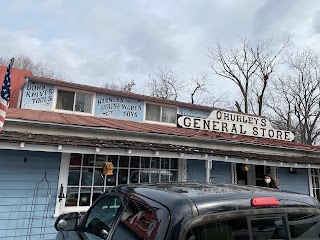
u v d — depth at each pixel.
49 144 6.06
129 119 13.37
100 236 2.58
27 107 11.36
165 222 1.77
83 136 7.12
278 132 12.77
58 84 12.02
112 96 13.22
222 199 1.94
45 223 6.75
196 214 1.78
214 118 11.22
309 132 32.00
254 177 11.23
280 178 11.10
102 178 7.80
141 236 1.91
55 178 7.07
